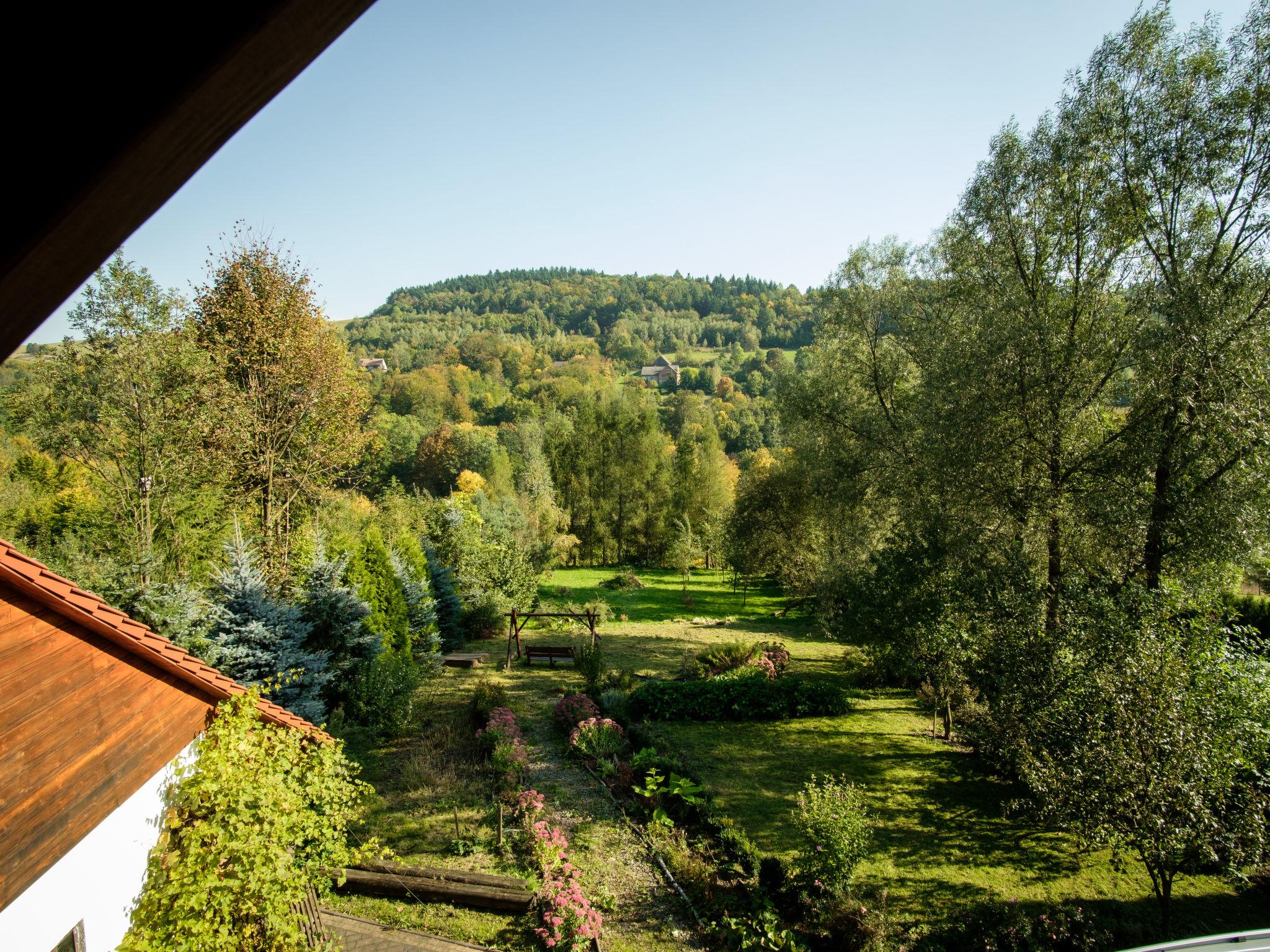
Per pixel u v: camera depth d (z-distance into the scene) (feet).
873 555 55.72
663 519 154.10
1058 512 46.50
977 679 46.65
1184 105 44.09
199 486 66.59
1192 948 18.90
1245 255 43.75
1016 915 29.86
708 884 32.65
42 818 18.67
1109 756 29.17
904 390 73.26
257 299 67.67
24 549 66.39
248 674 41.39
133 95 1.97
